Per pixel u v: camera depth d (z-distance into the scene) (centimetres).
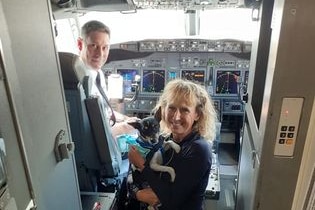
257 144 139
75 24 338
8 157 80
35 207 96
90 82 188
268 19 160
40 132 106
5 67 81
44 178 108
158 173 159
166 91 168
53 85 118
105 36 253
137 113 360
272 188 129
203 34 360
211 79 337
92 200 186
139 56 338
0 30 81
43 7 110
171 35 360
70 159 137
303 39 105
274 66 110
